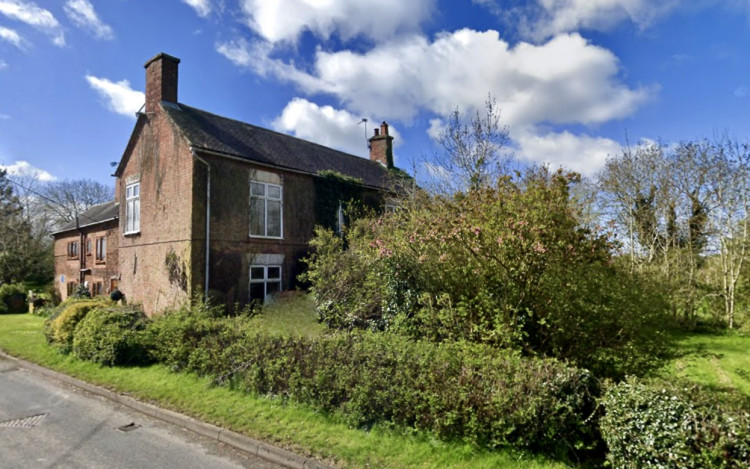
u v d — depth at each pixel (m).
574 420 4.44
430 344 5.89
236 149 14.65
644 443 3.71
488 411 4.67
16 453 5.34
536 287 6.13
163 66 15.15
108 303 12.34
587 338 5.97
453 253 6.77
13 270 31.11
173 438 5.81
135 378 8.18
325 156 19.73
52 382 8.74
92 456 5.25
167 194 14.33
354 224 14.60
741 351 10.84
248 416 6.05
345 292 9.52
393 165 24.25
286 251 15.66
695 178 18.52
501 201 6.31
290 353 6.69
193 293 12.93
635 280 6.73
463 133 13.77
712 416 3.53
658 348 6.14
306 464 4.75
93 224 23.00
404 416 5.20
